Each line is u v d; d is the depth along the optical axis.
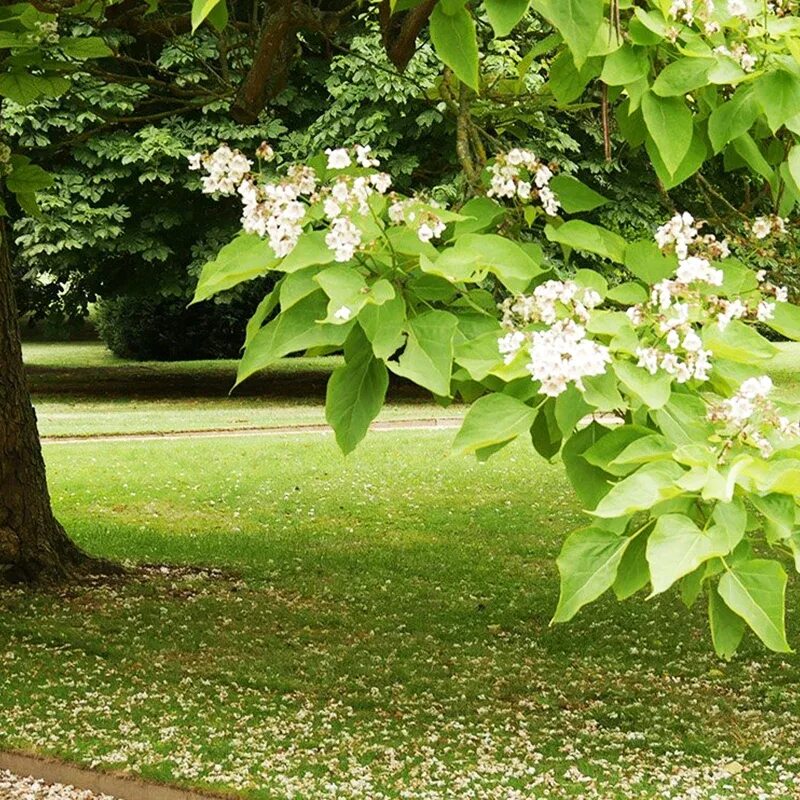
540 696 6.73
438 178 18.55
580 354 2.38
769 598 2.18
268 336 2.42
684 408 2.46
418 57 17.55
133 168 18.78
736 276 2.75
